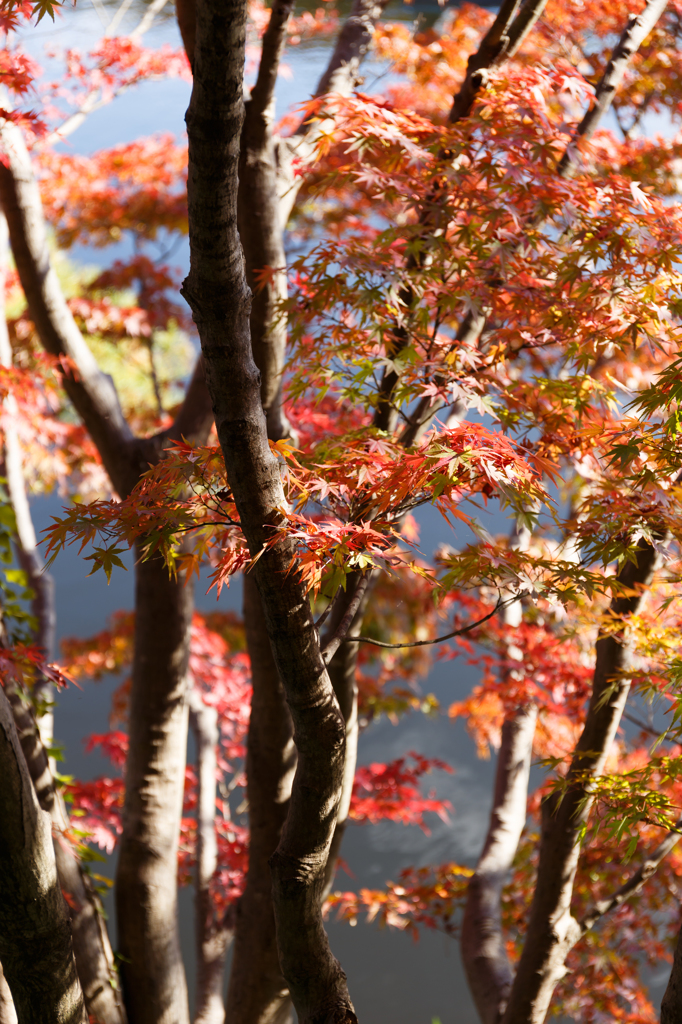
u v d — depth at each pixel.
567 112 5.07
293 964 2.75
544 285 3.39
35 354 6.59
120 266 9.44
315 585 2.36
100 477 8.52
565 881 4.21
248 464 2.31
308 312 3.32
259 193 4.04
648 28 4.21
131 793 4.88
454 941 9.73
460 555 2.67
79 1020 3.02
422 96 6.77
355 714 4.14
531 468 2.62
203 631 7.48
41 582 6.89
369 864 10.41
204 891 6.40
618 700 3.90
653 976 8.39
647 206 3.40
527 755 6.00
